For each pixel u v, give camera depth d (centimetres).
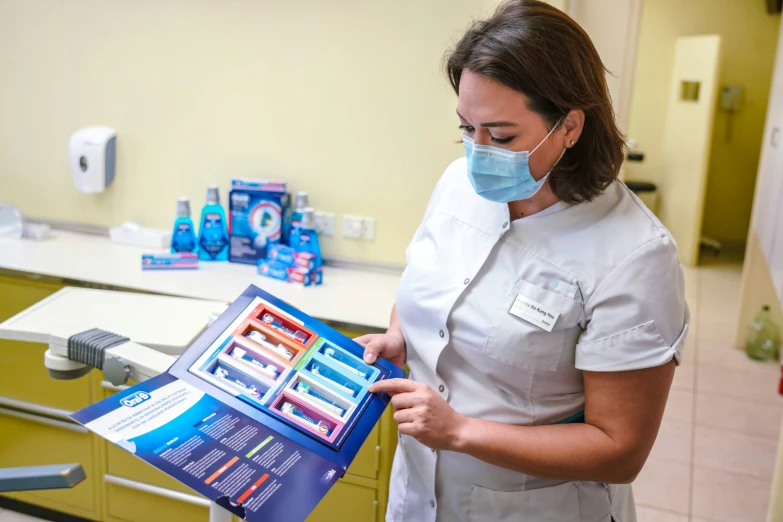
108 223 276
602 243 113
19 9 261
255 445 101
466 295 121
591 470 110
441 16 223
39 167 277
